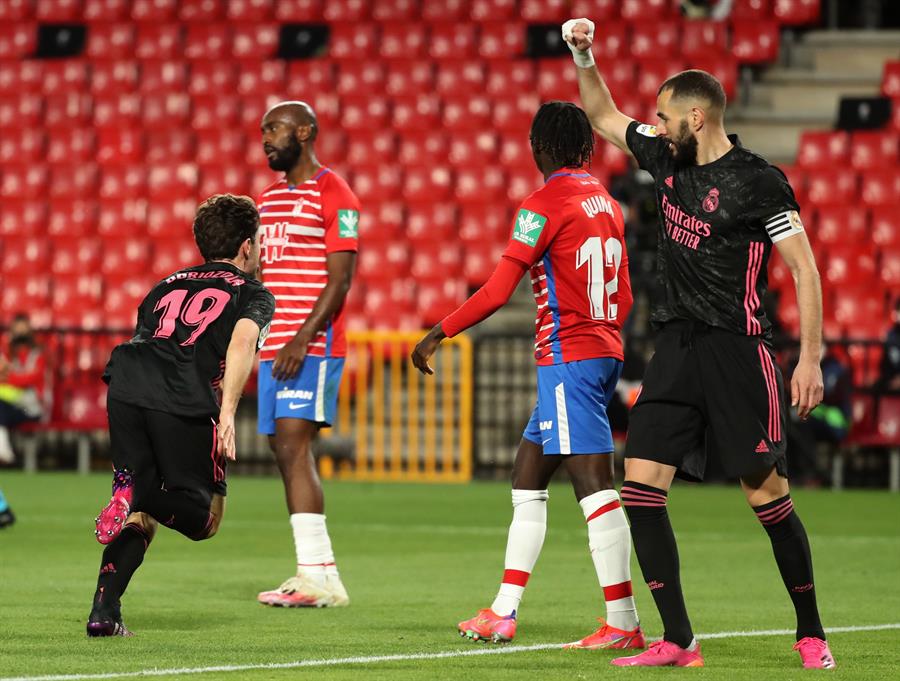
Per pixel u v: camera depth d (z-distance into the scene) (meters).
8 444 58.22
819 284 17.88
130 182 71.56
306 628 21.80
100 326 66.25
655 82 73.06
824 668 18.22
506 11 77.88
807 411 17.78
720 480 54.94
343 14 79.56
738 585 28.09
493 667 18.27
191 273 20.95
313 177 24.89
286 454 24.81
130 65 77.62
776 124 72.25
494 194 68.88
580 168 20.75
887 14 91.56
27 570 29.22
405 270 65.44
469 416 58.50
